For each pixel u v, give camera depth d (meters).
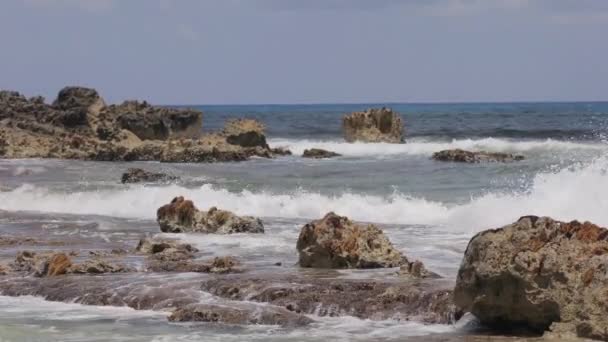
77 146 81.31
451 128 128.88
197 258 31.02
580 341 19.48
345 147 88.38
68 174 62.69
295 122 166.75
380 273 27.12
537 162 68.50
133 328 22.39
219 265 28.78
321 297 24.05
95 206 48.88
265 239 35.41
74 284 26.81
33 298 26.39
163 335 21.59
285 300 24.16
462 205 44.38
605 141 89.56
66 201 50.06
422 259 29.97
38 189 53.41
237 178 60.47
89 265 28.89
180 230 37.75
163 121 87.56
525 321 21.06
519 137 105.06
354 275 26.80
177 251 31.95
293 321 22.55
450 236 36.28
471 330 21.53
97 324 22.89
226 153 76.81
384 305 23.31
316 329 22.00
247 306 23.55
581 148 78.81
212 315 23.05
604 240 21.20
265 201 47.44
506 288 20.83
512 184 53.88
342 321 22.81
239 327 22.38
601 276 20.05
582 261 20.42
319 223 29.23
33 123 87.56
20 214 46.44
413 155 81.56
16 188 54.22
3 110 90.38
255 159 79.06
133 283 26.62
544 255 20.58
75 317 23.75
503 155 73.12
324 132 128.88
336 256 28.48
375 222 42.97
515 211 39.97
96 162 74.06
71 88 93.81
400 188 53.34
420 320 22.59
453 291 22.41
